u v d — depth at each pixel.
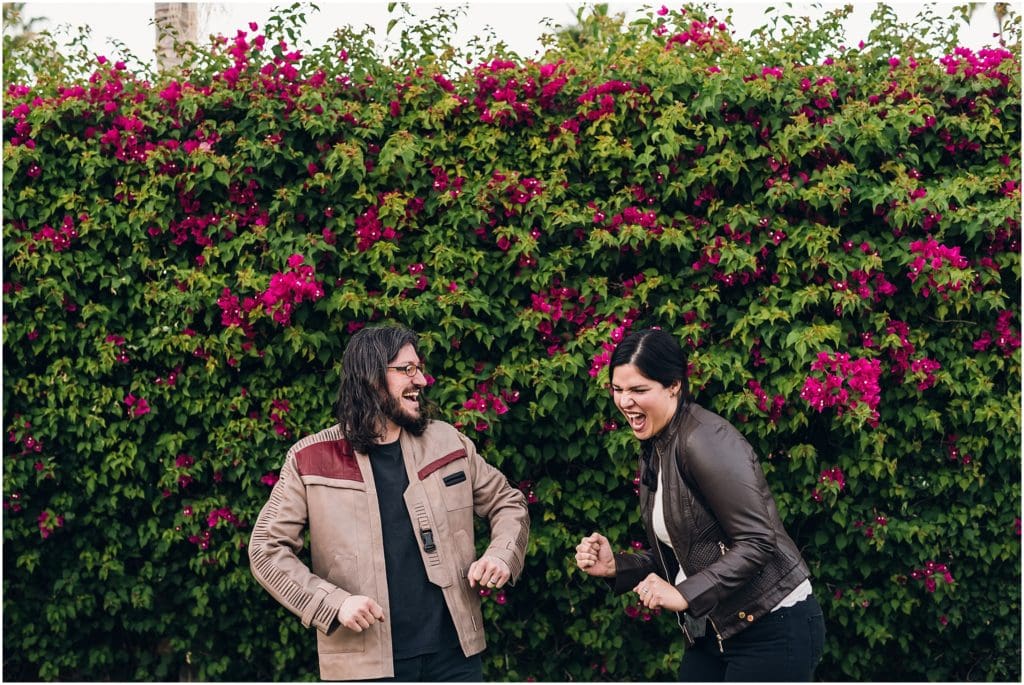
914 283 3.58
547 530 3.79
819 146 3.66
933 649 4.00
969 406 3.68
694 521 2.22
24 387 3.72
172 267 3.67
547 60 3.89
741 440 2.20
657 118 3.67
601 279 3.70
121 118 3.72
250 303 3.55
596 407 3.71
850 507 3.76
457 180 3.72
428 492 2.42
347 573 2.31
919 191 3.56
